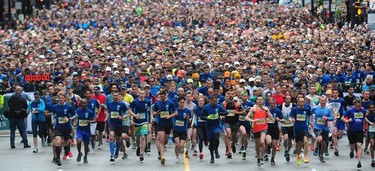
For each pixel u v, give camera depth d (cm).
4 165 4009
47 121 4566
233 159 4156
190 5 14612
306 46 7450
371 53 6806
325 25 10162
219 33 8912
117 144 4106
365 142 4403
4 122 5166
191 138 4306
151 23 11444
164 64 5806
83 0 16062
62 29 10894
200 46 7506
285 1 14762
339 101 4391
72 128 4422
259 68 5769
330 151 4456
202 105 4084
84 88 4816
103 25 11556
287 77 4909
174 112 4019
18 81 5550
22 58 6488
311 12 12250
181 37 8706
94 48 7688
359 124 3969
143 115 4097
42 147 4638
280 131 4019
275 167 3919
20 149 4559
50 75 5534
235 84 4872
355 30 8781
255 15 11775
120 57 6425
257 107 3934
